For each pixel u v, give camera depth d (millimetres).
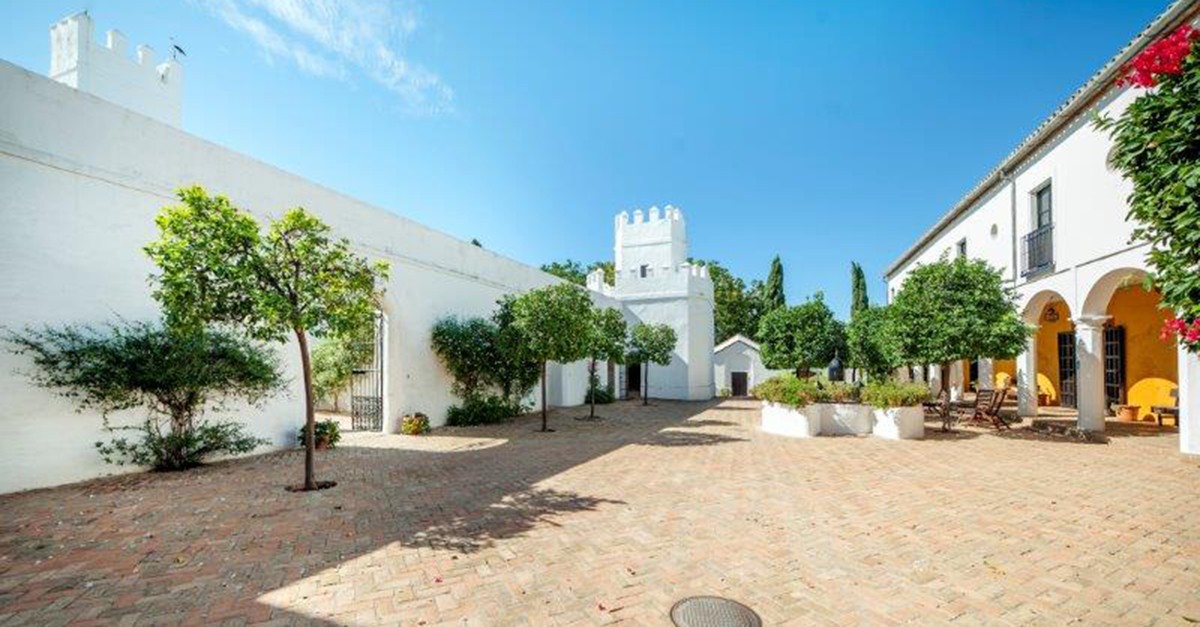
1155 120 4020
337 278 6531
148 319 7758
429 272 13797
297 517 5457
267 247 6219
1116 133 4348
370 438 11594
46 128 6742
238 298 6113
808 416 11602
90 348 6934
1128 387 13523
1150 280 4082
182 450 7941
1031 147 12539
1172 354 12578
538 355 13086
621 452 9609
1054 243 11867
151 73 14305
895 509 5750
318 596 3650
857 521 5328
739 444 10516
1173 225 3867
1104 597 3650
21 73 6535
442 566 4184
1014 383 17875
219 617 3352
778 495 6379
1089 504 5863
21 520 5281
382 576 3988
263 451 9367
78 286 7020
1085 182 10898
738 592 3742
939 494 6375
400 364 12656
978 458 8695
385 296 12203
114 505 5855
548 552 4492
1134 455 8719
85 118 7148
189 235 5770
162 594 3654
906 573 4062
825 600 3625
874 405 11547
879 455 9102
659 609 3498
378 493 6492
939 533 4953
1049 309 16719
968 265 11523
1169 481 6871
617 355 17156
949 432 11867
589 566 4199
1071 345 15930
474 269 15820
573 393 21469
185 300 5773
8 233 6387
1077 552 4449
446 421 14086
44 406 6660
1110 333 14070
